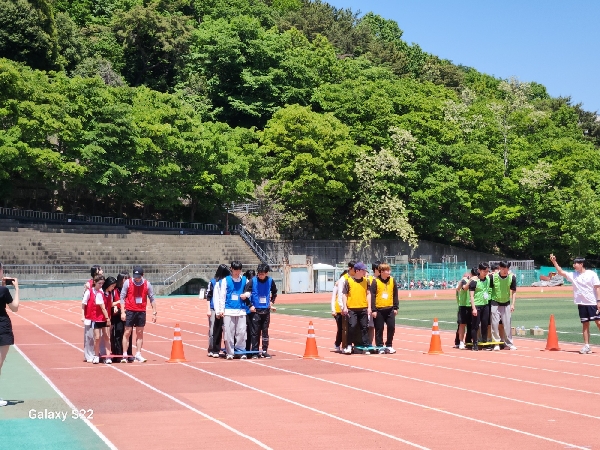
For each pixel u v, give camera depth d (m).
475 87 148.25
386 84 99.88
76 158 72.44
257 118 97.06
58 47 88.06
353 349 23.03
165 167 75.19
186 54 101.06
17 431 11.78
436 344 22.67
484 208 91.00
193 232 80.56
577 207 88.62
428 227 89.50
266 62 98.25
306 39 122.25
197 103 92.94
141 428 12.02
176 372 18.62
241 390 15.86
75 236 67.19
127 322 20.61
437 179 88.00
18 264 59.06
